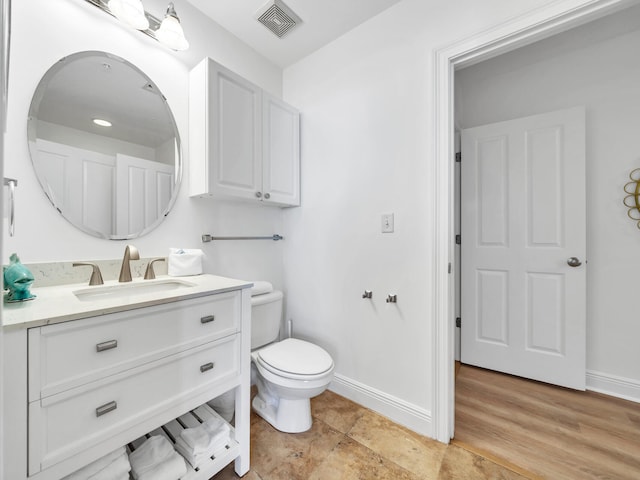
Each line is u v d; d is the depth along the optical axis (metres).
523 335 2.06
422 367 1.50
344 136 1.82
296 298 2.12
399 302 1.58
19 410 0.69
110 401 0.85
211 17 1.69
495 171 2.17
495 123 2.17
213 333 1.12
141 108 1.42
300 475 1.22
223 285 1.20
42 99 1.13
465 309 2.29
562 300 1.93
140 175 1.41
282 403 1.51
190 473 1.04
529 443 1.41
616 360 1.83
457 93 2.35
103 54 1.29
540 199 2.00
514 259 2.09
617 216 1.83
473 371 2.18
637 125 1.77
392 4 1.59
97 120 1.28
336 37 1.85
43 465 0.73
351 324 1.80
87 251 1.25
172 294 1.01
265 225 2.06
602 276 1.88
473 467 1.26
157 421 0.95
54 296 0.97
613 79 1.84
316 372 1.37
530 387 1.94
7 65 0.80
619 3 1.06
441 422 1.41
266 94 1.79
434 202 1.43
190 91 1.59
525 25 1.21
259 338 1.76
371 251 1.70
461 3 1.37
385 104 1.63
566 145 1.91
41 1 1.13
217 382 1.13
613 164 1.84
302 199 2.07
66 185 1.19
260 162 1.74
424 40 1.48
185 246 1.59
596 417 1.61
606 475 1.22
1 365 0.46
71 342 0.77
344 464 1.27
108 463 0.90
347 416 1.62
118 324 0.86
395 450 1.36
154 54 1.46
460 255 2.33
